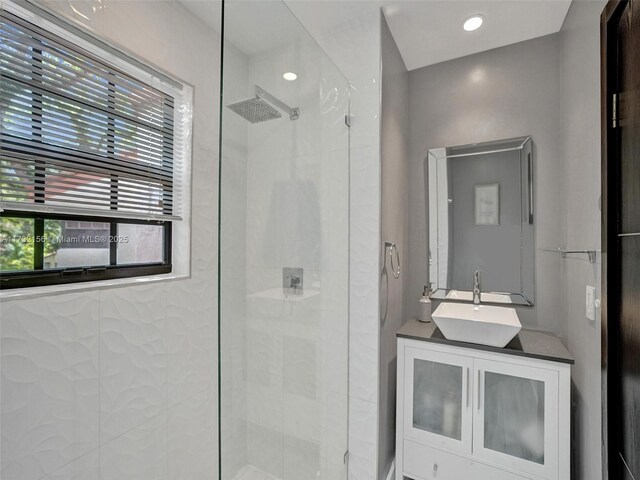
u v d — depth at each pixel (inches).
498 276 78.2
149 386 56.6
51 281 46.0
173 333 60.9
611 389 42.4
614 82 42.2
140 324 55.0
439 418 65.7
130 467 53.6
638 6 35.4
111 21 50.2
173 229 65.0
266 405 45.5
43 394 42.8
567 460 55.8
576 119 60.0
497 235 78.3
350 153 66.9
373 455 65.2
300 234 52.7
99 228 52.7
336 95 61.7
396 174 75.7
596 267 49.9
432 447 66.0
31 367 41.6
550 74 73.0
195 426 65.6
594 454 50.6
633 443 37.1
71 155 46.3
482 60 79.6
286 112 48.0
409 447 68.1
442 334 69.1
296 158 51.0
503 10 64.9
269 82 44.1
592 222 51.7
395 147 74.7
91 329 48.1
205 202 67.7
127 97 53.7
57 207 44.3
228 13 36.5
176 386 61.4
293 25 49.0
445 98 83.4
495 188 78.4
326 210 59.6
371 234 65.2
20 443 40.6
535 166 74.9
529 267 75.2
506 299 77.3
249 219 41.1
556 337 69.1
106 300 50.1
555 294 72.9
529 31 71.7
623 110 39.9
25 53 41.1
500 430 60.7
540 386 58.1
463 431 63.5
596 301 49.8
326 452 60.8
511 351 60.0
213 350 69.5
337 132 62.6
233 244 38.4
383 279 66.7
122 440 52.3
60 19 43.8
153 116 58.4
